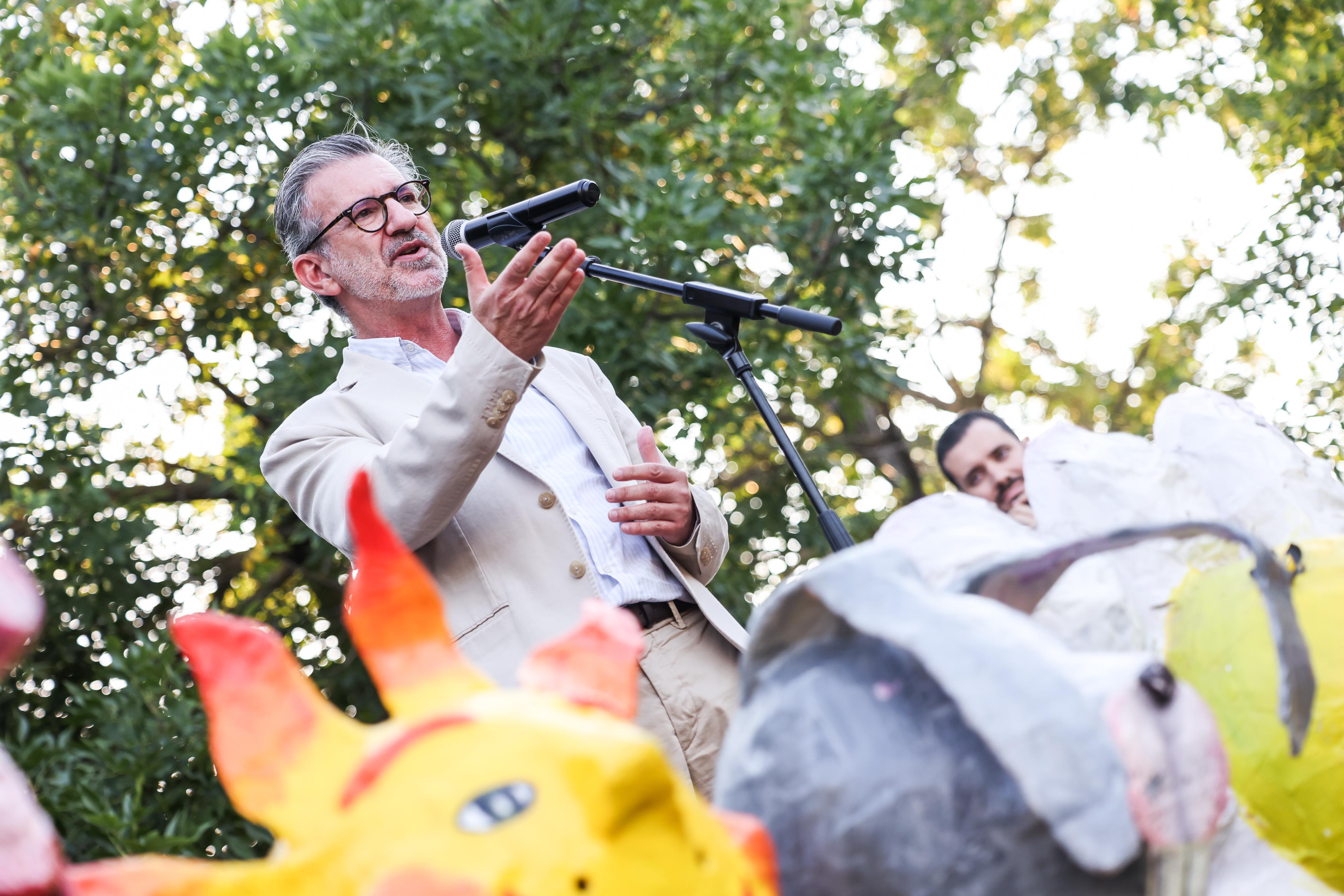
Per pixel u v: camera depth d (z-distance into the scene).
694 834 0.79
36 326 5.77
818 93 6.20
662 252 5.04
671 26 6.18
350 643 5.66
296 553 6.14
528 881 0.72
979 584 1.04
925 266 5.71
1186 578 1.18
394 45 5.47
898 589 0.94
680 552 1.91
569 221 5.67
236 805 0.80
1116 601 1.15
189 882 0.75
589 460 1.99
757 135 5.79
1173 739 0.87
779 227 5.73
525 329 1.69
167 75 5.99
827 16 7.98
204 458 6.39
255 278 5.91
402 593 0.88
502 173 5.93
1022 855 0.86
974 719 0.87
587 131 5.65
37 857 0.69
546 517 1.86
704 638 1.89
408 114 5.36
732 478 6.93
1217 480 1.27
